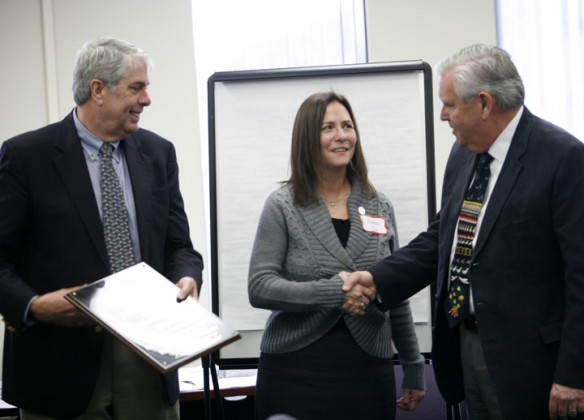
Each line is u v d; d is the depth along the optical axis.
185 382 3.25
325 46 4.41
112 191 2.28
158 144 2.45
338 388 2.36
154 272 2.20
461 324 2.33
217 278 2.94
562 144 2.13
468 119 2.22
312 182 2.46
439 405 3.29
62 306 2.07
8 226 2.17
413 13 4.33
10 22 4.15
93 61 2.21
